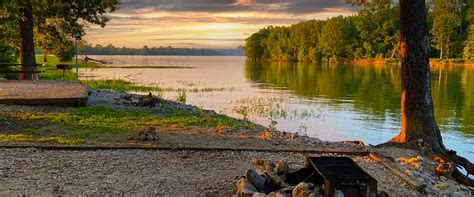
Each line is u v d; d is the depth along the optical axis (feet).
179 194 22.03
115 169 25.82
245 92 112.68
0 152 28.27
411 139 36.81
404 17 36.55
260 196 20.27
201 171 26.25
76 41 83.51
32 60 74.69
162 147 30.94
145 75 180.55
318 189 19.77
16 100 46.91
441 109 82.69
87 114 44.45
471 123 67.05
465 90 117.80
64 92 53.98
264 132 41.06
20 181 22.89
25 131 35.53
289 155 31.22
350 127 62.54
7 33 80.84
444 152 36.40
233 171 26.45
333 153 32.22
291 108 81.46
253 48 549.95
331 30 357.41
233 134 39.09
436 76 171.42
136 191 22.12
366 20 324.60
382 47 320.91
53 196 20.89
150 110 50.39
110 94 64.54
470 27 277.64
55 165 26.09
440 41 287.48
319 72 216.33
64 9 72.33
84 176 24.23
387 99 98.17
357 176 19.44
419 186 24.40
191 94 104.68
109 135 35.58
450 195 25.03
